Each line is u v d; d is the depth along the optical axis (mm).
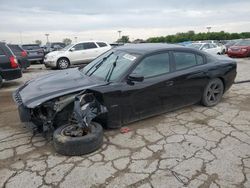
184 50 5031
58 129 3746
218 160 3373
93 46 14938
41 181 3002
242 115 5027
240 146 3752
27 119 3838
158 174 3094
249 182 2920
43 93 3889
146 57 4496
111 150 3686
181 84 4809
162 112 4777
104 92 3916
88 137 3531
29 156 3578
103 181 2980
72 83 4238
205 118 4863
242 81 8156
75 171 3186
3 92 7754
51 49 23875
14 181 3016
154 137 4078
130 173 3123
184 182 2936
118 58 4770
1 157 3570
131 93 4176
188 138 4031
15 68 8414
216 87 5543
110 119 4078
